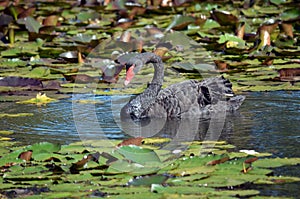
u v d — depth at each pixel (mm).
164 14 25453
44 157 10844
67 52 18812
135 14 24672
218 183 9461
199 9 25656
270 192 9328
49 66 18109
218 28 21422
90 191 9359
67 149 11211
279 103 14234
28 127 12992
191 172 9938
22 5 28422
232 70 16859
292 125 12609
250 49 18625
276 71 16609
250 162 10281
